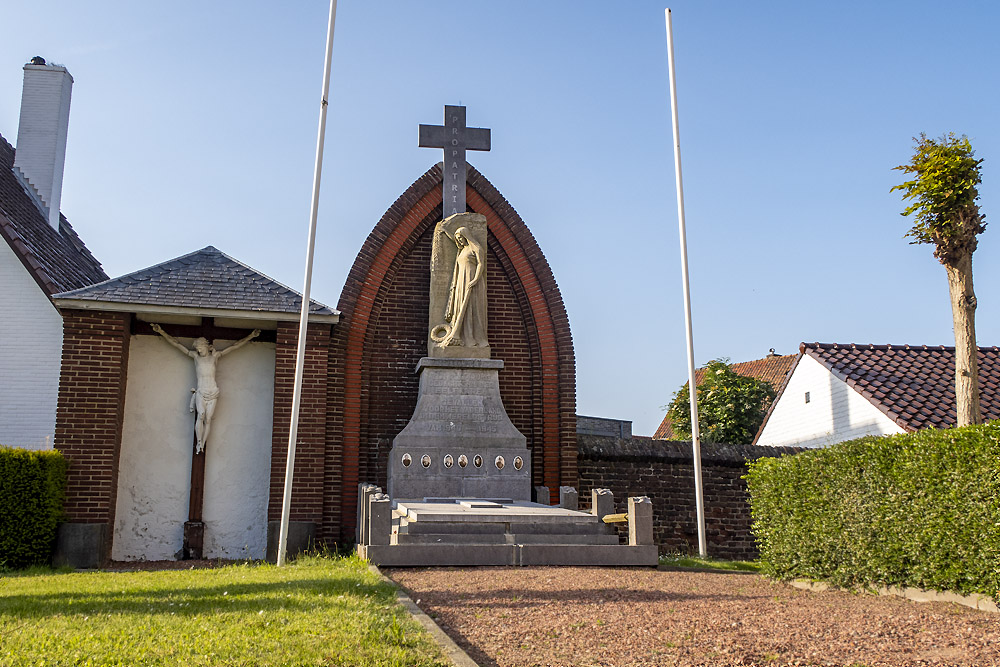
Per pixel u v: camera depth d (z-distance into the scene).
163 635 7.36
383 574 11.49
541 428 18.95
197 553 16.81
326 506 17.34
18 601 9.15
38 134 23.45
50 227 22.58
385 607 8.73
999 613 8.50
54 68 23.94
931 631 7.77
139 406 17.25
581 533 13.58
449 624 8.30
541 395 19.11
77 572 14.06
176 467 17.23
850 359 24.42
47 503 15.14
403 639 7.30
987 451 8.73
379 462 18.36
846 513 10.63
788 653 7.16
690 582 11.30
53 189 23.23
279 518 16.52
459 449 17.34
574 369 19.31
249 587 10.05
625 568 12.72
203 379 17.23
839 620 8.37
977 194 15.79
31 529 14.98
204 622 7.85
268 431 17.67
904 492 9.82
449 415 17.62
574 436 18.95
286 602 8.77
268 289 17.55
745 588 10.97
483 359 18.09
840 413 24.05
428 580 10.91
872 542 10.21
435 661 6.84
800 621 8.33
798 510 11.54
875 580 10.21
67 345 16.11
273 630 7.53
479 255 18.53
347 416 17.97
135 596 9.59
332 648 6.98
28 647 6.90
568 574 11.59
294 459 15.49
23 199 21.81
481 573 11.59
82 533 15.52
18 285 18.25
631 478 18.98
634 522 13.28
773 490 12.19
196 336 17.62
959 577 9.05
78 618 7.99
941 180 15.69
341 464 17.69
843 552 10.66
